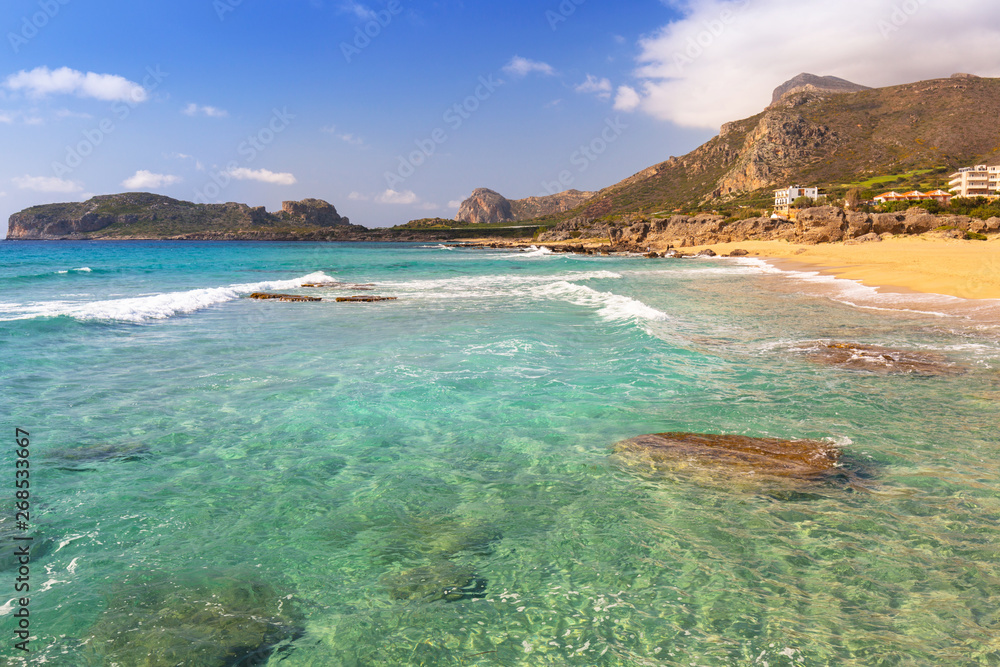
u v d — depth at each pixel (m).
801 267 39.69
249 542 4.44
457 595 3.77
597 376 9.55
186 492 5.32
